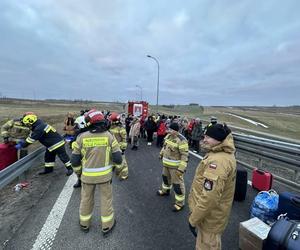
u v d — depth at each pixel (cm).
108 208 405
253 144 816
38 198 537
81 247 363
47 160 724
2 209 484
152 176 731
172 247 369
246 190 562
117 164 425
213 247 293
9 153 686
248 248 351
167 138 532
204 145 299
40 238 382
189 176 736
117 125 781
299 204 371
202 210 271
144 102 2419
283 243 282
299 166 615
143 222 444
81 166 421
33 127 677
